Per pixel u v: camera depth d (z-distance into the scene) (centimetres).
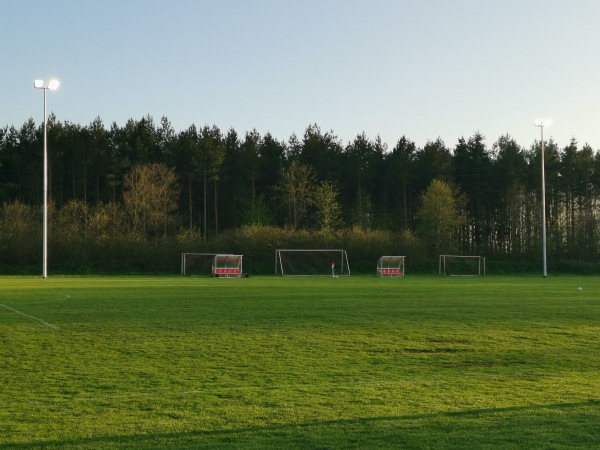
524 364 1579
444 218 9575
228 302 3269
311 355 1688
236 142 11781
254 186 10812
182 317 2539
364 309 2912
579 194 11075
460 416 1095
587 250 9956
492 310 2892
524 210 10494
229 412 1116
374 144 11956
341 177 11200
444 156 11662
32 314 2625
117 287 4606
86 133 10394
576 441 959
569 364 1581
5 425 1034
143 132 10562
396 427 1030
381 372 1470
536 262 9412
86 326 2245
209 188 10675
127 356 1659
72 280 5800
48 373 1441
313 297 3662
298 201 10112
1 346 1806
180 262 8144
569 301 3438
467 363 1588
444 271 8481
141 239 8194
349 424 1045
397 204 11500
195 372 1459
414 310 2878
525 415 1102
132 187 8950
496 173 10900
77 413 1108
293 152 12112
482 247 10869
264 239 8619
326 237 8950
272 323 2358
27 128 10738
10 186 9312
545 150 11169
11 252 7531
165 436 980
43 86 5956
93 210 8981
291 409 1138
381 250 8994
